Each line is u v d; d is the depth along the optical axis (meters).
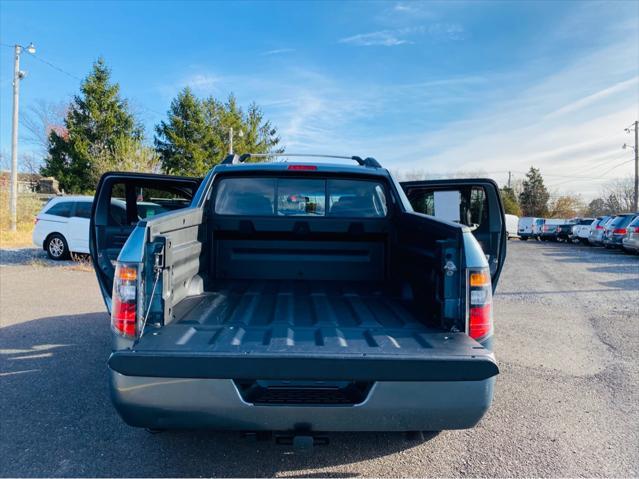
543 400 4.11
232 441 3.29
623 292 10.11
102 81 37.19
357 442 3.32
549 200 76.06
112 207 5.17
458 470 2.97
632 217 20.94
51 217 13.09
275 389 2.47
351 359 2.30
